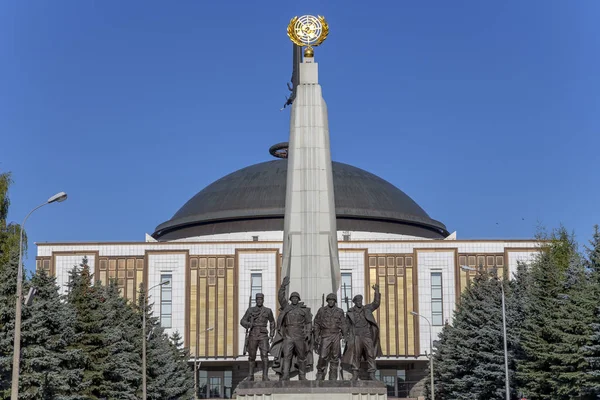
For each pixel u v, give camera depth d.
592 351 42.81
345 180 106.56
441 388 70.88
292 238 35.59
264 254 94.38
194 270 94.62
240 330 93.12
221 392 96.81
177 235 106.69
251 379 32.44
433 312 93.75
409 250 94.81
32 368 38.75
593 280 45.47
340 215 101.44
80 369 42.28
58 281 93.62
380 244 95.00
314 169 36.16
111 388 46.81
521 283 59.34
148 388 53.28
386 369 97.31
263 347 32.34
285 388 31.00
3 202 56.22
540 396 49.38
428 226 108.88
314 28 37.88
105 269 94.31
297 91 36.78
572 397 45.28
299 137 36.41
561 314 45.72
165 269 94.50
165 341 65.31
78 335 45.28
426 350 92.56
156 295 93.94
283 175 106.19
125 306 55.69
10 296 38.12
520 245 94.62
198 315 93.69
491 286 60.50
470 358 58.38
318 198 35.94
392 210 104.81
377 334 32.69
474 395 57.34
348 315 32.41
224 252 94.88
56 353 40.31
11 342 37.78
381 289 94.00
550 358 47.28
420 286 94.12
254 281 94.25
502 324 54.47
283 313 32.31
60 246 94.62
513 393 54.44
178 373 64.50
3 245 53.56
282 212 101.06
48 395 40.22
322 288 35.12
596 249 45.75
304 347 31.98
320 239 35.59
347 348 32.06
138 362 52.69
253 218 102.12
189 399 69.50
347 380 31.19
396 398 90.12
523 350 52.16
